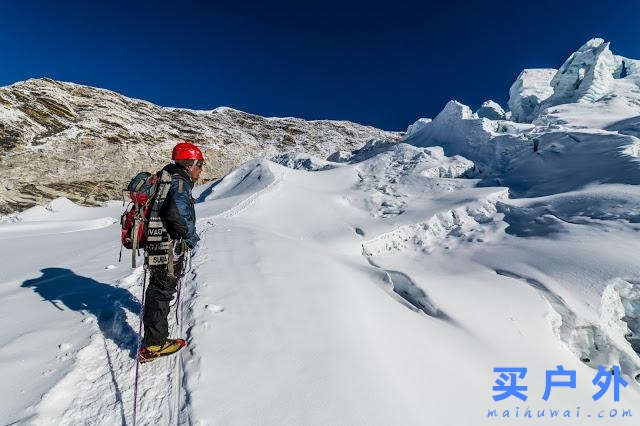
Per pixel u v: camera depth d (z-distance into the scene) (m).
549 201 12.89
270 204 16.19
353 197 17.95
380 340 4.27
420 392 3.55
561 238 10.51
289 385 3.06
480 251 11.42
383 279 7.88
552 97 30.88
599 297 8.08
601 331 7.63
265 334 3.77
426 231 13.60
